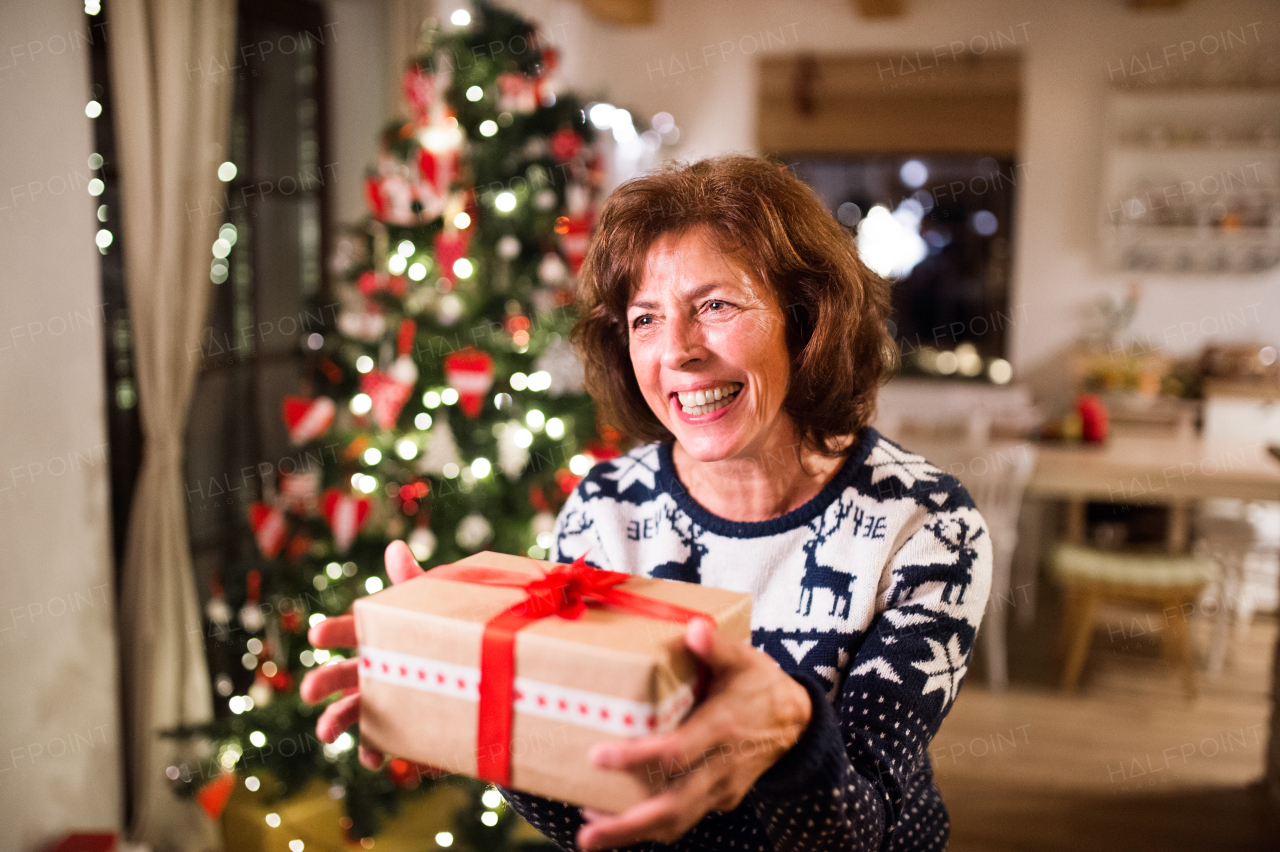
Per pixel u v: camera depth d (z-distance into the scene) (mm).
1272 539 3814
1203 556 3883
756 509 975
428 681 729
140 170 2301
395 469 2594
